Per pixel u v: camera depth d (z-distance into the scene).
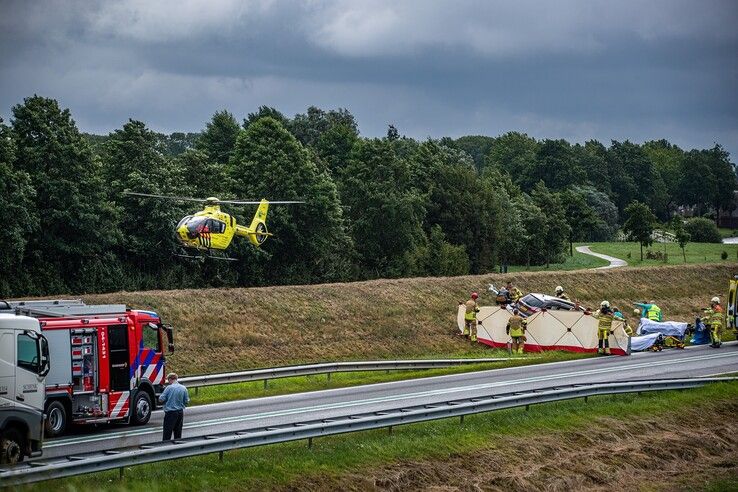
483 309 50.34
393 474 22.42
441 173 98.81
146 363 27.47
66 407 24.78
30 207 56.72
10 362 21.23
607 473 25.61
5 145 56.00
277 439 21.98
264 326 46.88
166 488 19.09
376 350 48.09
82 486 18.58
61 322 24.70
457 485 23.00
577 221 128.38
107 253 61.66
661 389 32.16
